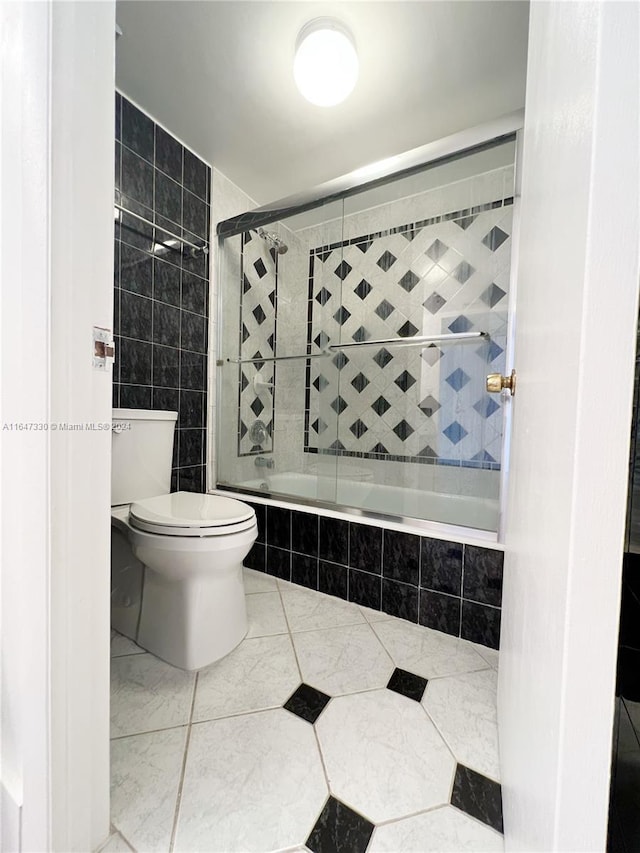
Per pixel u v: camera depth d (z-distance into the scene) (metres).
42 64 0.50
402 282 2.02
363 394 2.15
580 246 0.29
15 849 0.56
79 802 0.57
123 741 0.80
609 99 0.25
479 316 1.79
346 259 2.16
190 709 0.90
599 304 0.26
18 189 0.53
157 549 1.02
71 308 0.54
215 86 1.31
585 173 0.28
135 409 1.39
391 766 0.75
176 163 1.60
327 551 1.51
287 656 1.11
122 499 1.32
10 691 0.58
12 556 0.57
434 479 1.91
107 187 0.58
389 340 2.01
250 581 1.62
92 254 0.56
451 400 1.88
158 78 1.28
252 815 0.65
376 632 1.25
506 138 1.24
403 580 1.34
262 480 2.03
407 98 1.35
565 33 0.37
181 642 1.05
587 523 0.27
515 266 1.16
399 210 1.87
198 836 0.62
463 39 1.11
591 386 0.27
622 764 0.27
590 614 0.27
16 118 0.53
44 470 0.52
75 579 0.56
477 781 0.72
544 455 0.40
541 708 0.37
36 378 0.52
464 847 0.61
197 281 1.74
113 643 1.17
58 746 0.54
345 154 1.68
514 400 0.76
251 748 0.79
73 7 0.51
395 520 1.42
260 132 1.55
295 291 2.22
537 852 0.37
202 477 1.79
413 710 0.90
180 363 1.66
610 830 0.27
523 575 0.53
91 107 0.55
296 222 1.99
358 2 1.01
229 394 1.93
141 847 0.60
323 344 2.21
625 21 0.24
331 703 0.92
